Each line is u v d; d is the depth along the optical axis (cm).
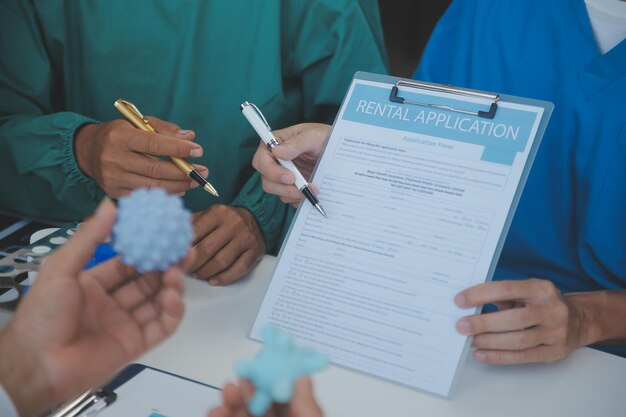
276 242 125
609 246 103
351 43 127
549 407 73
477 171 78
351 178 83
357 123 85
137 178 96
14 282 89
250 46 125
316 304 80
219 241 94
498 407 73
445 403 73
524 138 78
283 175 86
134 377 72
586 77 105
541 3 111
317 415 47
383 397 73
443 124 82
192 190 133
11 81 127
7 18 124
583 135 104
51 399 54
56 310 51
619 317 85
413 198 80
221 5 122
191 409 68
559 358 79
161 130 101
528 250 112
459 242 77
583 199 106
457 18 124
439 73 125
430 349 75
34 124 113
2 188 121
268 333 48
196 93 128
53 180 115
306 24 126
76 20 125
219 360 78
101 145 99
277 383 45
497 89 115
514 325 75
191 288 93
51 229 102
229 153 130
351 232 81
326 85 130
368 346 77
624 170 101
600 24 105
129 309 57
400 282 77
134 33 124
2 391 52
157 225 49
